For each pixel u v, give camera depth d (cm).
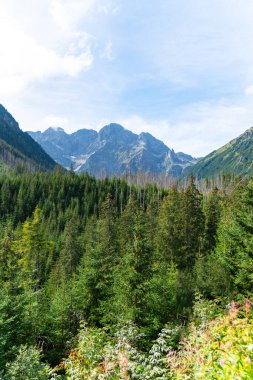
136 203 6344
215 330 673
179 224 4656
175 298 2380
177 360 672
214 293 2334
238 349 518
